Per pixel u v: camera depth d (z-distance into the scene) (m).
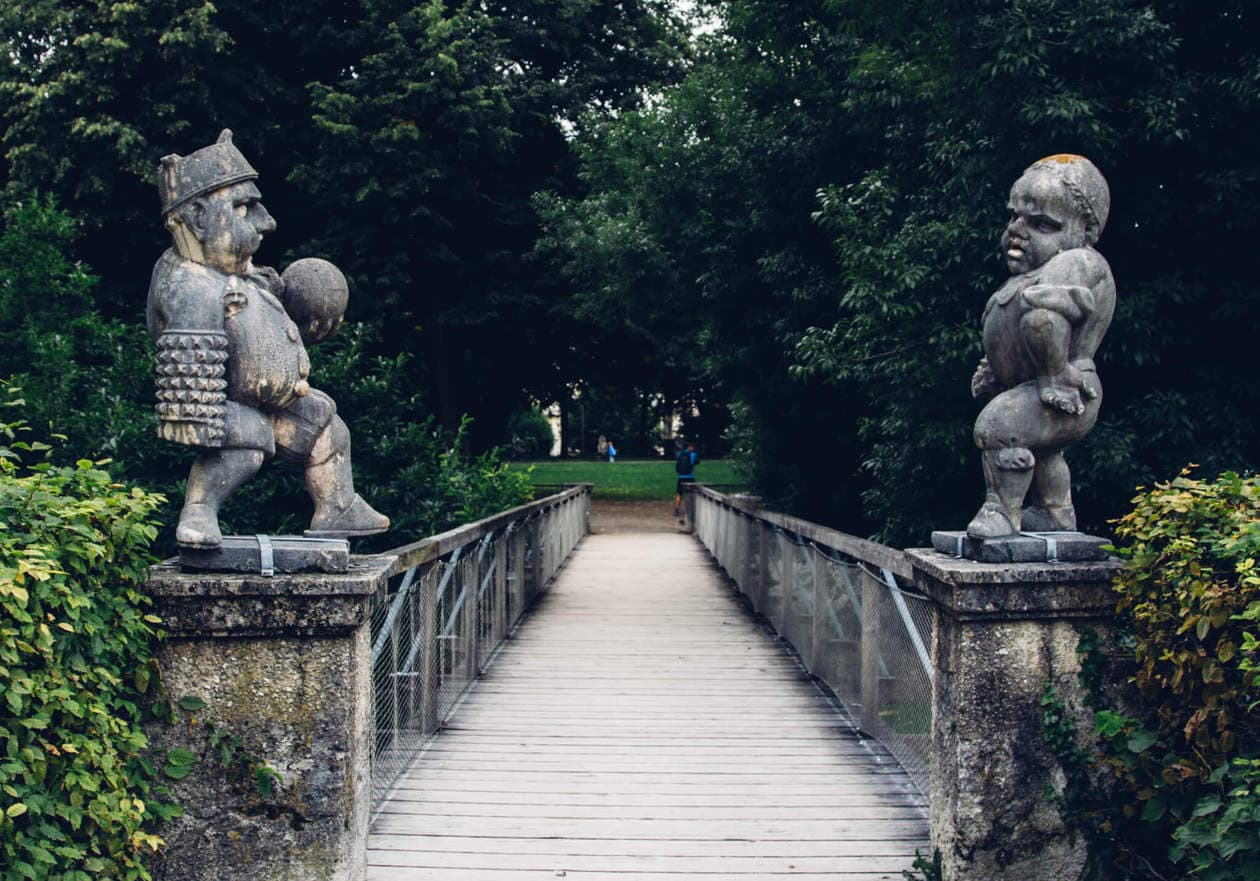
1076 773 3.91
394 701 5.66
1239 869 3.09
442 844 4.90
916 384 8.49
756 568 11.50
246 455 3.85
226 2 17.48
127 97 17.12
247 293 3.86
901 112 10.12
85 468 3.56
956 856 3.95
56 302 9.06
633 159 16.31
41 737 3.00
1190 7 7.46
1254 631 3.22
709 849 4.86
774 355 13.74
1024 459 4.02
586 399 32.94
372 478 8.34
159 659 3.73
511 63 20.78
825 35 11.62
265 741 3.75
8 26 16.91
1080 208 4.07
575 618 11.15
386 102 17.53
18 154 16.25
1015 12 7.26
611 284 17.77
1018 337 4.09
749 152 12.39
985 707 3.92
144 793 3.58
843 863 4.70
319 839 3.75
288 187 18.98
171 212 3.80
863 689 6.57
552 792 5.62
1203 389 7.57
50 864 3.04
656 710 7.32
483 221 21.31
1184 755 3.71
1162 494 3.78
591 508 27.12
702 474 36.62
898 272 8.19
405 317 19.38
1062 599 3.89
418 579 6.38
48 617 3.00
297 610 3.72
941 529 8.73
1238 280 7.36
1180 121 7.22
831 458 14.38
